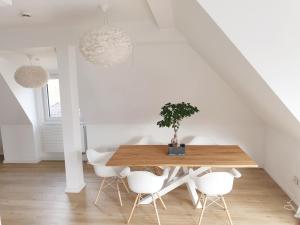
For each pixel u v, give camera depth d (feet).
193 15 7.88
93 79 13.51
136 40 11.07
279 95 7.68
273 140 14.21
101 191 12.92
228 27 7.16
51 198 12.28
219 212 10.60
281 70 7.45
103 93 14.42
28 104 16.94
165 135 16.74
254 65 7.47
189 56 12.16
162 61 12.42
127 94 14.42
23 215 10.77
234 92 13.93
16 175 15.62
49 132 17.95
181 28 10.31
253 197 11.91
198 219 10.13
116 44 7.16
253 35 7.23
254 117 15.48
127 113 15.93
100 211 10.93
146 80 13.47
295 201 11.24
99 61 7.40
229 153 11.00
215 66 11.84
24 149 17.97
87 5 8.57
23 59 14.75
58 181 14.49
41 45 11.55
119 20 10.59
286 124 10.15
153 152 11.37
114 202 11.73
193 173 11.80
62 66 11.74
